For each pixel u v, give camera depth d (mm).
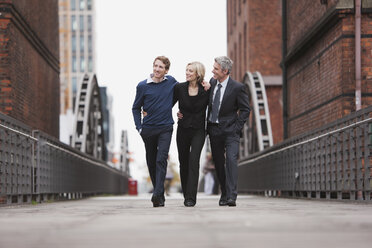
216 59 9789
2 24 15383
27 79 17656
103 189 26906
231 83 9789
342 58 15414
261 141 23125
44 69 20609
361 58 15227
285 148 16906
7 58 15414
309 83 18891
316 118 18078
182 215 6918
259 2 36938
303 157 15195
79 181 19625
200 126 9773
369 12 15203
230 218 6211
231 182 9672
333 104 16266
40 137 13578
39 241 4168
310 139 14352
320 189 13711
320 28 16891
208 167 31453
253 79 24328
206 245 3801
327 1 16766
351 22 15320
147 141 9969
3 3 15375
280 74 36688
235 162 9672
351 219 6031
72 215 7145
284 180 17422
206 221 5809
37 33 19156
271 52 36875
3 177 10781
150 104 9797
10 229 5133
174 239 4207
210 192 31359
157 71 9727
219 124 9742
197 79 9711
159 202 9812
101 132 30094
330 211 7715
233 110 9836
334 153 12828
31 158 12930
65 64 120250
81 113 24703
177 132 9906
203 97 9742
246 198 16953
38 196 13438
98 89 27844
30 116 18125
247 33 37438
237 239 4180
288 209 8398
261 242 3977
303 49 19250
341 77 15547
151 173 10242
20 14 16344
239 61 42562
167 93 9812
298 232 4676
